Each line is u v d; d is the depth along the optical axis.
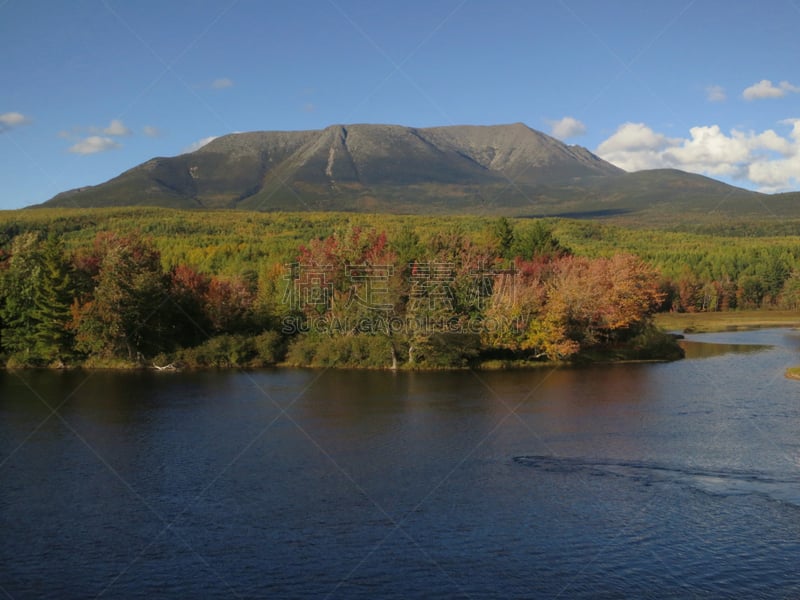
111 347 86.88
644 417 57.44
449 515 35.47
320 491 39.31
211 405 63.62
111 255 89.56
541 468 43.19
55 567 30.14
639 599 27.09
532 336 89.00
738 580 28.53
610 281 98.12
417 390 71.44
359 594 27.59
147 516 35.78
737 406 61.84
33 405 63.59
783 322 163.25
